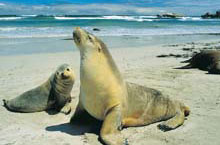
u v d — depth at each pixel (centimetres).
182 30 3769
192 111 666
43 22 4400
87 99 523
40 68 1178
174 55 1511
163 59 1407
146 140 509
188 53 1620
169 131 552
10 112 687
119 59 1398
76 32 516
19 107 690
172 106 612
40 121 627
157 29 3781
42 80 973
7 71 1122
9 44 1952
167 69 1156
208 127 572
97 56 517
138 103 571
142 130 555
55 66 1219
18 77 1020
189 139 515
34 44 1991
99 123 587
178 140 511
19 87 885
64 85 678
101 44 530
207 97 773
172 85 899
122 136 496
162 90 841
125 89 553
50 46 1905
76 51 1688
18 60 1357
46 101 700
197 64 1188
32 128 579
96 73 510
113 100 518
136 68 1170
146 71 1111
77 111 586
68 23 4288
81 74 517
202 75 1050
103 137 493
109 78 518
